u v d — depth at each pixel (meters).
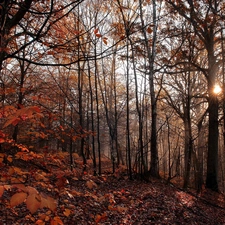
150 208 8.20
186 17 8.72
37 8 3.40
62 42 3.48
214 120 15.66
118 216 6.86
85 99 21.69
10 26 2.84
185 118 16.62
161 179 14.23
